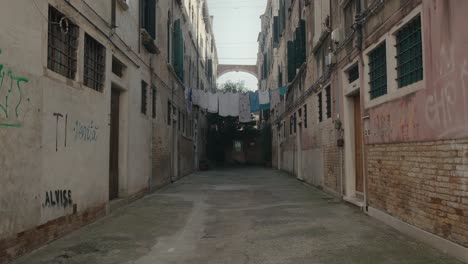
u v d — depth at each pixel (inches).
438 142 213.9
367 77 330.3
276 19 1096.8
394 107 271.6
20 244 207.3
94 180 314.3
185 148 889.5
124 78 410.0
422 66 235.5
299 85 705.6
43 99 232.7
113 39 362.0
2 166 191.6
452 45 197.0
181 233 279.9
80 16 286.7
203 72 1330.0
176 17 739.4
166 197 476.4
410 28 253.9
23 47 211.6
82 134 290.4
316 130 555.8
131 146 426.9
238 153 1592.0
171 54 693.3
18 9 207.0
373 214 314.3
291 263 202.5
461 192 193.6
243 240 255.8
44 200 233.8
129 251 229.8
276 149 1168.8
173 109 724.7
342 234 262.4
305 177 658.2
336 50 426.6
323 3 490.3
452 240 202.1
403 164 259.0
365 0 328.5
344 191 413.4
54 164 246.4
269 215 344.8
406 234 253.0
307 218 324.2
